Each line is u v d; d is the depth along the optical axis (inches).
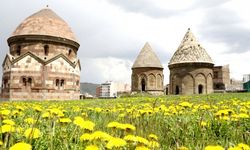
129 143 133.0
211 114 291.6
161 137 204.8
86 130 151.9
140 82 2721.5
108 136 132.3
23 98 1886.1
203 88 2401.6
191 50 2464.3
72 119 287.4
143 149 124.9
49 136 181.5
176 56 2524.6
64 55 2011.6
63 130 198.4
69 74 2030.0
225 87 3484.3
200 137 204.2
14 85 1897.1
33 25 2034.9
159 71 2760.8
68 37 2128.4
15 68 1913.1
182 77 2412.6
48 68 1940.2
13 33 2085.4
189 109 348.5
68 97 2003.0
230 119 244.5
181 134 210.4
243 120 253.1
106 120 293.3
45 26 2048.5
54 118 218.4
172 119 269.1
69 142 172.9
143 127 225.9
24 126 220.8
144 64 2726.4
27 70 1911.9
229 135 213.8
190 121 259.1
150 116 270.7
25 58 1921.8
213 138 208.8
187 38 2581.2
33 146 158.2
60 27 2129.7
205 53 2495.1
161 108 309.6
